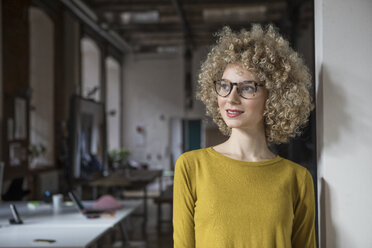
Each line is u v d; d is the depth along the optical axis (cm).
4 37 583
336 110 146
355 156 146
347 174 146
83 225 289
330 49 147
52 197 405
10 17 605
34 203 377
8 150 587
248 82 130
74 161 506
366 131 145
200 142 1395
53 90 778
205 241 128
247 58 129
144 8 962
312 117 172
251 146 137
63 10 828
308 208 135
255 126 137
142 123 1373
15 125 612
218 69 140
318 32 154
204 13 875
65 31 841
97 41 1096
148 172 809
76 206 355
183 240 131
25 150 647
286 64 132
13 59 614
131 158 1366
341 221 146
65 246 230
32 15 754
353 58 146
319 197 154
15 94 612
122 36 1209
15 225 290
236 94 130
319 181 154
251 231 126
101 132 657
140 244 453
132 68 1383
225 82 132
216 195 128
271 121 134
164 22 1091
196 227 130
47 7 752
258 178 130
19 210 354
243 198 127
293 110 134
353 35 146
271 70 130
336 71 147
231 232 126
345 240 146
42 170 706
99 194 859
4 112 581
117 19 959
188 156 137
